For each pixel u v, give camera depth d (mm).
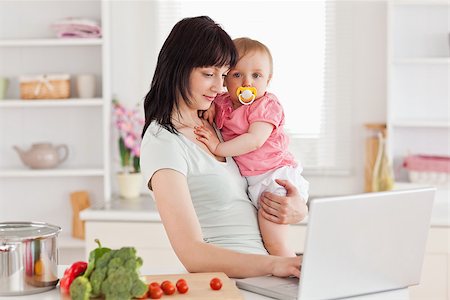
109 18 5051
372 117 4949
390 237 2096
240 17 4977
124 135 4832
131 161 4980
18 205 5164
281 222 2543
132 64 5070
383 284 2148
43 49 5066
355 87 4945
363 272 2078
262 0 4953
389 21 4664
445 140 4906
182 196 2316
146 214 4328
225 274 2219
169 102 2439
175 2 5012
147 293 1976
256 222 2561
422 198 2127
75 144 5105
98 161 5109
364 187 4918
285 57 4969
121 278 1927
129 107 5090
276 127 2732
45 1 5051
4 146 5133
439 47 4871
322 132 4973
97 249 2043
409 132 4922
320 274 1982
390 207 2057
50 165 4891
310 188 4996
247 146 2596
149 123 2471
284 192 2641
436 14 4867
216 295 1995
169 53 2424
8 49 5070
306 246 1927
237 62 2689
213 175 2453
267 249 2562
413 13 4875
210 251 2260
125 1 5039
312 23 4941
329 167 4984
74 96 5082
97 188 5133
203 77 2404
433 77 4895
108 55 4863
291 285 2129
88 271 2000
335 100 4957
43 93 4832
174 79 2410
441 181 4680
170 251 4336
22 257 2086
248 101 2689
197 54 2373
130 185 4895
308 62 4953
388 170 4672
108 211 4355
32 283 2104
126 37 5066
